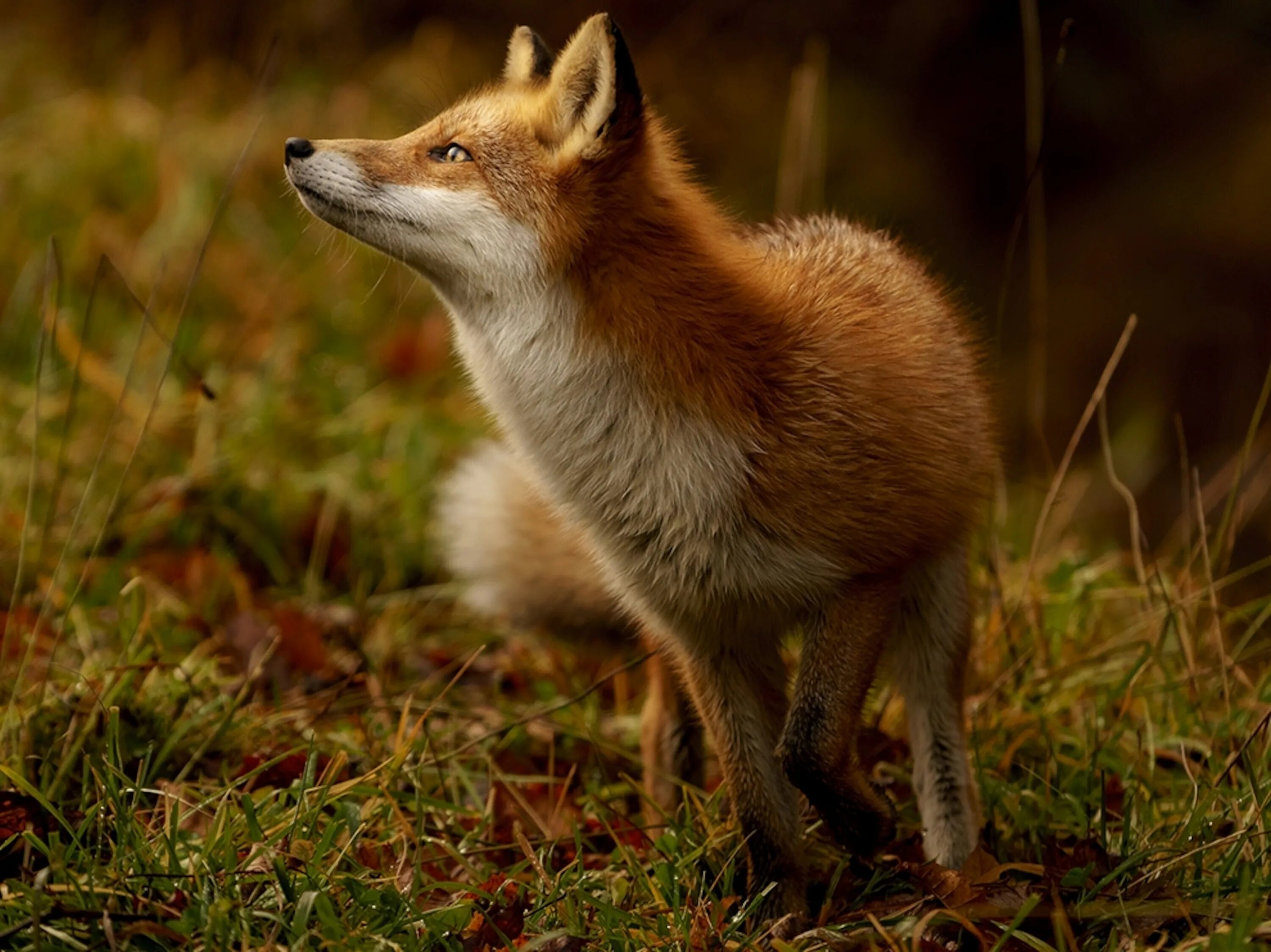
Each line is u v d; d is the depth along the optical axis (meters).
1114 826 7.96
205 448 12.08
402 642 10.71
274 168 16.92
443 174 7.49
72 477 11.55
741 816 7.46
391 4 23.53
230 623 10.18
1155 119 25.70
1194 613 9.32
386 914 6.39
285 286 15.05
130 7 21.70
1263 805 7.07
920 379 7.60
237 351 13.94
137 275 14.92
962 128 25.89
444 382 14.10
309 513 12.06
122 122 17.17
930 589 8.05
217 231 15.61
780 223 9.40
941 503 7.52
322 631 10.72
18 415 12.30
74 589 10.12
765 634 7.66
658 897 6.79
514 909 6.55
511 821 8.34
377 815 7.57
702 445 7.11
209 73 19.67
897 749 9.05
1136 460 17.94
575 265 7.29
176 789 7.71
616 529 7.46
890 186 23.69
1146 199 24.70
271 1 22.08
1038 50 10.91
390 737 8.83
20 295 13.91
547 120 7.48
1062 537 12.53
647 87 23.42
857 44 26.25
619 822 8.30
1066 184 25.55
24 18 20.80
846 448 7.16
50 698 8.23
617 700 10.34
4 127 17.25
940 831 7.98
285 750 8.52
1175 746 8.86
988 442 8.47
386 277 15.63
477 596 10.09
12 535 10.84
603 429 7.28
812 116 13.41
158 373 13.11
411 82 19.88
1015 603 10.06
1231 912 6.32
